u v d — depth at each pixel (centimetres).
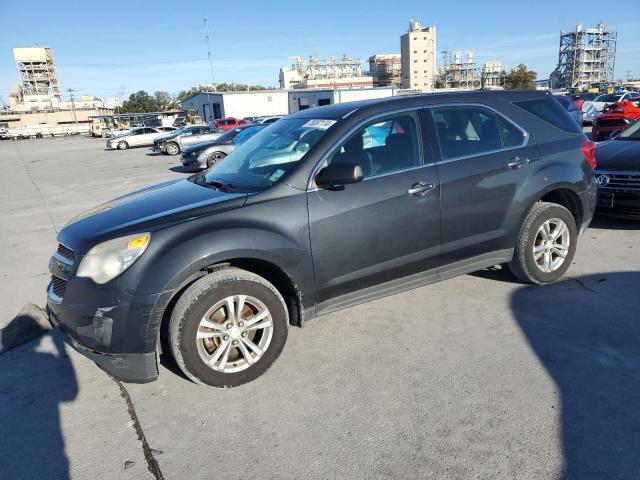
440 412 279
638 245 552
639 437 250
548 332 363
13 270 614
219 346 309
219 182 368
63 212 1009
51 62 14900
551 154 427
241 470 246
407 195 356
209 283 297
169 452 262
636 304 400
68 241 314
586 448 245
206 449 262
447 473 234
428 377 315
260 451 258
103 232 303
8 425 294
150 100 11238
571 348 339
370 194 345
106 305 285
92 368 356
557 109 452
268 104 5500
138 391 322
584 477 227
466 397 291
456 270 397
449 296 437
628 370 310
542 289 440
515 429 261
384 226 351
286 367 338
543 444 249
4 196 1297
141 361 293
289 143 366
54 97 13675
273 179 335
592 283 446
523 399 286
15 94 15412
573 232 443
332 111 381
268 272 340
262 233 309
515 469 234
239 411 293
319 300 341
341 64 13738
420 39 13288
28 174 1884
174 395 314
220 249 295
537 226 421
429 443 255
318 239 329
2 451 271
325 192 333
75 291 293
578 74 13362
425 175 366
